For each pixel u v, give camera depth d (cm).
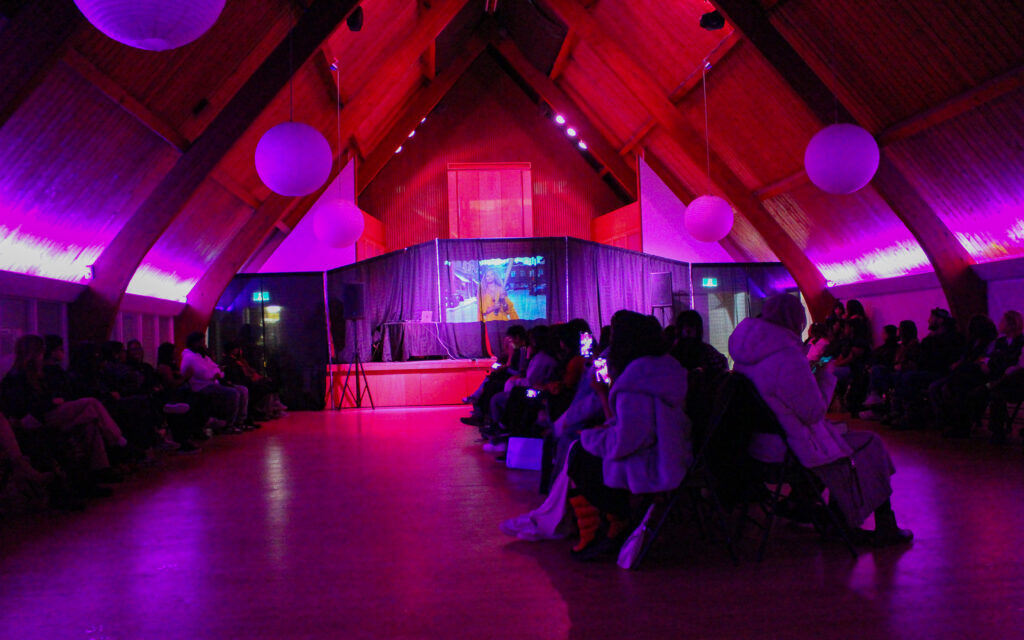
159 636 256
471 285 1253
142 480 589
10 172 609
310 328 1205
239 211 1084
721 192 1252
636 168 1511
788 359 319
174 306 1077
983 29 629
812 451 320
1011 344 642
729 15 809
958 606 259
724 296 1355
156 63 674
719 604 269
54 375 540
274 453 723
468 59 1548
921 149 800
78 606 290
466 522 413
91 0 314
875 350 876
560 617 261
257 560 349
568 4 1100
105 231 786
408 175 1770
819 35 776
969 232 843
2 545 389
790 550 337
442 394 1222
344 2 811
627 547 319
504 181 1708
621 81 1198
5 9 516
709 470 321
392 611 273
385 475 577
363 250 1462
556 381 551
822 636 236
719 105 1050
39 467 502
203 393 837
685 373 330
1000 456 576
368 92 1162
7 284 666
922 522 379
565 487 370
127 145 721
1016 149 703
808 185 1021
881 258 1035
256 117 813
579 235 1795
